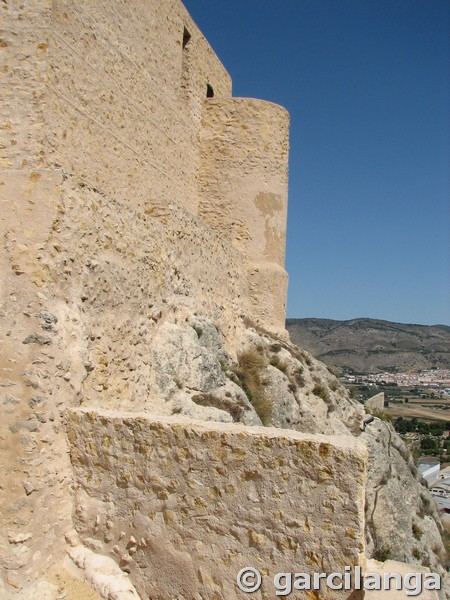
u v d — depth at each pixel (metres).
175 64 13.62
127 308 8.12
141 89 11.50
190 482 5.61
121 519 5.96
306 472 5.16
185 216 11.02
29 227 6.25
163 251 9.73
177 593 5.58
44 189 6.38
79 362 6.55
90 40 9.04
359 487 5.00
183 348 9.87
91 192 7.16
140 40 11.43
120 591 5.64
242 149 15.86
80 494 6.21
